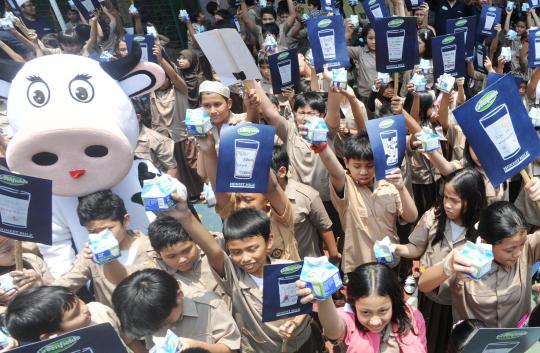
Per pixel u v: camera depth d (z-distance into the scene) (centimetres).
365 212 340
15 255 283
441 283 266
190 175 627
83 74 329
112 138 317
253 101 368
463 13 929
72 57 340
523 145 262
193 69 672
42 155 318
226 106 439
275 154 351
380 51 448
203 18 994
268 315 228
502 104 254
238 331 259
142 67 358
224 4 1171
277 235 320
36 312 228
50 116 310
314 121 296
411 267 430
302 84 528
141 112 577
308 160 405
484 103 250
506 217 246
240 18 938
